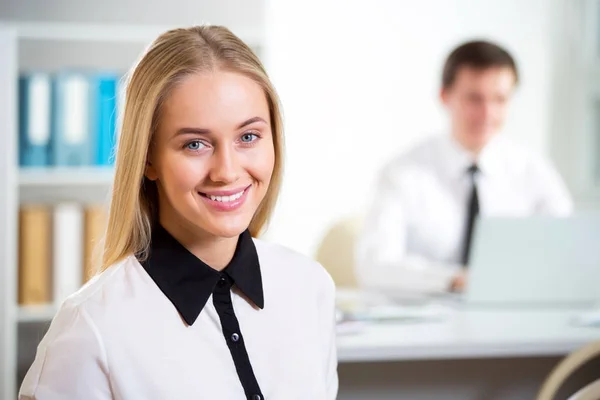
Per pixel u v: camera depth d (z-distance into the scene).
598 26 4.69
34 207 3.54
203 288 1.32
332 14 4.53
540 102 4.71
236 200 1.26
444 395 2.60
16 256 3.52
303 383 1.37
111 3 3.96
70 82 3.54
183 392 1.26
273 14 4.49
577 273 2.83
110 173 3.55
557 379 2.02
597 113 4.72
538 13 4.68
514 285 2.82
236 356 1.32
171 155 1.25
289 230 4.56
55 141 3.55
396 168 3.63
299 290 1.45
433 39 4.61
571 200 4.73
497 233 2.78
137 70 1.27
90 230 3.54
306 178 4.56
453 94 3.53
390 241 3.49
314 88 4.54
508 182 3.68
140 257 1.33
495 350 2.32
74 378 1.23
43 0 3.89
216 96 1.23
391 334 2.39
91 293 1.29
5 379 3.49
